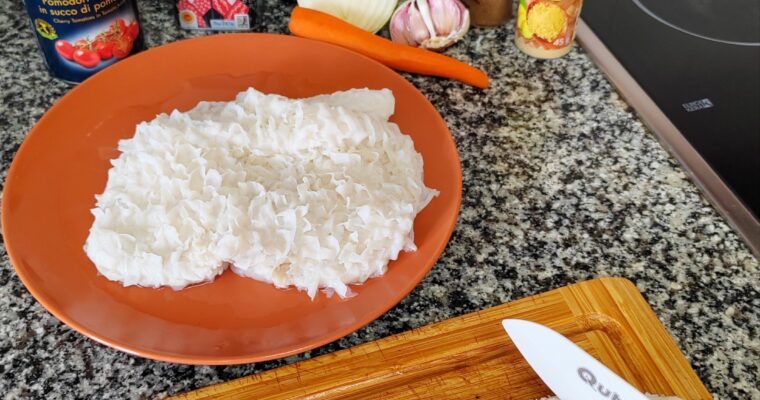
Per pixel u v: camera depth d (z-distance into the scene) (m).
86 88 0.43
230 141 0.38
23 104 0.46
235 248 0.34
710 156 0.45
